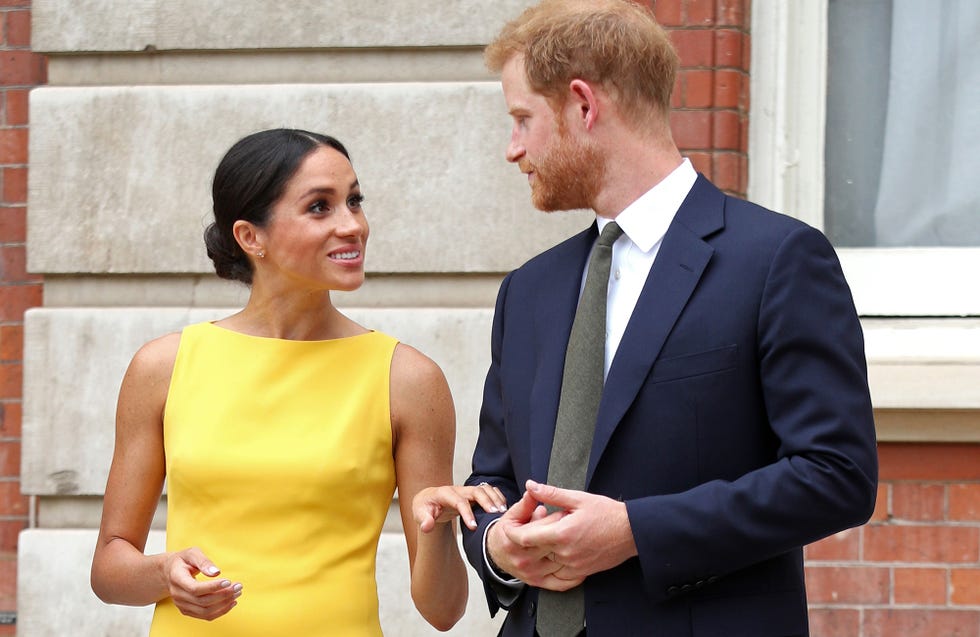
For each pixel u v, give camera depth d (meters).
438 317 4.53
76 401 4.66
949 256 4.56
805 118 4.60
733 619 2.46
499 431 2.91
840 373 2.43
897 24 4.70
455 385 4.51
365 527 3.06
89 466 4.65
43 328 4.68
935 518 4.27
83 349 4.66
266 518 2.99
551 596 2.59
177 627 2.99
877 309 4.55
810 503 2.35
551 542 2.37
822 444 2.38
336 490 3.00
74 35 4.76
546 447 2.62
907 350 4.26
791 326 2.43
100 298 4.76
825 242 2.53
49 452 4.66
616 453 2.51
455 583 3.09
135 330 4.64
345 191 3.02
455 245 4.56
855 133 4.71
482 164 4.56
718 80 4.45
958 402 4.17
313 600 2.96
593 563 2.40
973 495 4.26
